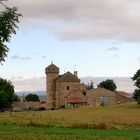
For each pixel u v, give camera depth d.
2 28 39.31
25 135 53.84
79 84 192.12
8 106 183.12
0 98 178.50
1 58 40.53
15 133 57.56
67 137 52.03
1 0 38.94
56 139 49.62
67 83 193.62
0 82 181.00
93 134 57.62
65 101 189.50
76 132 60.78
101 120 87.69
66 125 72.31
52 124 74.19
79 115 119.56
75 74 199.25
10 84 183.12
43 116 109.88
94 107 163.75
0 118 96.75
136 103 166.25
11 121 82.19
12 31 39.97
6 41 40.06
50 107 198.75
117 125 73.94
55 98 198.75
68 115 119.88
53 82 199.88
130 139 51.41
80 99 187.38
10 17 39.59
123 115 116.25
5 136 52.06
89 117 106.56
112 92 185.25
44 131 62.00
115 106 160.75
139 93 157.75
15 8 39.97
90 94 185.50
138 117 103.94
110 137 53.47
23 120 84.44
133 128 70.25
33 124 75.44
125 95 196.38
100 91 184.50
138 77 155.12
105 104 183.88
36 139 49.09
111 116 111.19
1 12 39.62
